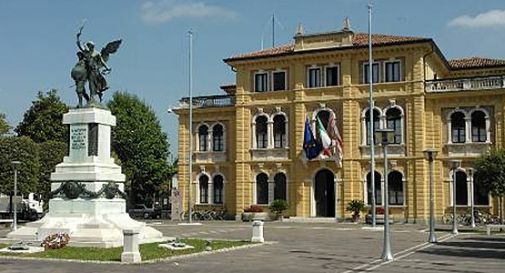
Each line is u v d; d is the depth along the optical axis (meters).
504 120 55.41
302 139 62.00
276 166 63.03
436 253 28.58
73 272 21.09
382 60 59.56
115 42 33.84
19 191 59.62
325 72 61.72
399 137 58.66
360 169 59.72
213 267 22.66
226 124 66.25
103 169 32.19
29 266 22.83
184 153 67.81
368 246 32.50
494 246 32.56
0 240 31.48
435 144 57.84
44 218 31.91
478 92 56.16
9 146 59.81
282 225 53.97
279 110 63.19
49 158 63.59
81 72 33.06
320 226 52.31
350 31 60.72
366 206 59.12
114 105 84.25
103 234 29.64
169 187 86.75
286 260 25.28
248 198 64.00
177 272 21.19
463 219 55.78
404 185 58.09
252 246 31.91
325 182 61.94
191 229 48.22
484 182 47.62
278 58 62.91
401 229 48.12
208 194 66.50
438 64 64.56
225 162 65.88
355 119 60.25
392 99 58.78
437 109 58.03
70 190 31.58
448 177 57.25
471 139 56.72
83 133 32.34
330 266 23.19
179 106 68.25
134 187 84.75
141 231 32.16
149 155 83.50
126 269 21.95
